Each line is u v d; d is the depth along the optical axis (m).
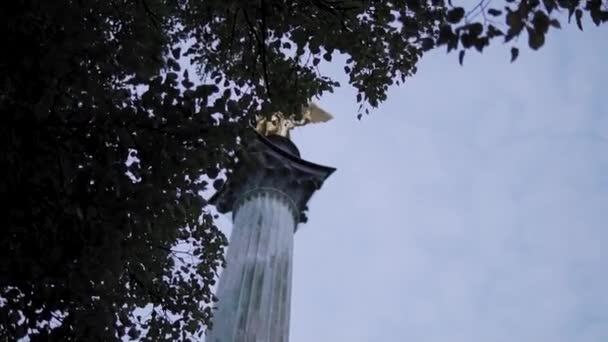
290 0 11.37
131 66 8.67
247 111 11.82
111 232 8.15
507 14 6.48
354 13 12.19
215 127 8.84
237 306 21.66
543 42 6.54
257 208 25.83
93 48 8.36
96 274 8.20
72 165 8.13
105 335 8.62
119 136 8.12
